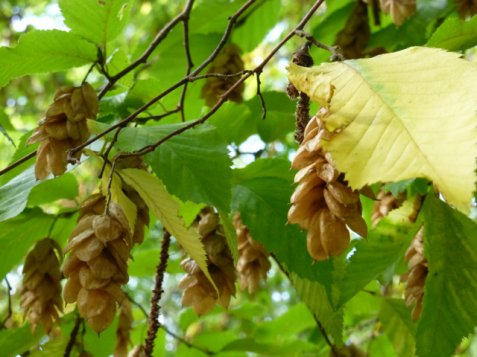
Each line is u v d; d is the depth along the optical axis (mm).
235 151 803
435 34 512
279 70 1483
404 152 382
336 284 628
